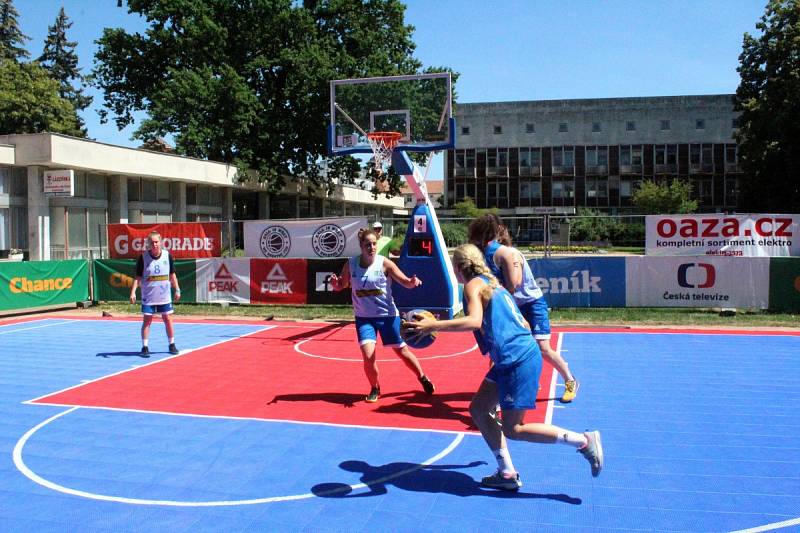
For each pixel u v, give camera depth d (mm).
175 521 4605
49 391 8617
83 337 13438
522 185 64125
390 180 37969
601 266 15602
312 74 34250
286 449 6113
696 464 5586
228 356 11023
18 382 9188
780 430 6520
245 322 15570
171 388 8680
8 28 52125
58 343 12656
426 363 10172
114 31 36656
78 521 4621
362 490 5102
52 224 25938
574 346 11508
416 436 6430
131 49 36875
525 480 5266
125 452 6117
